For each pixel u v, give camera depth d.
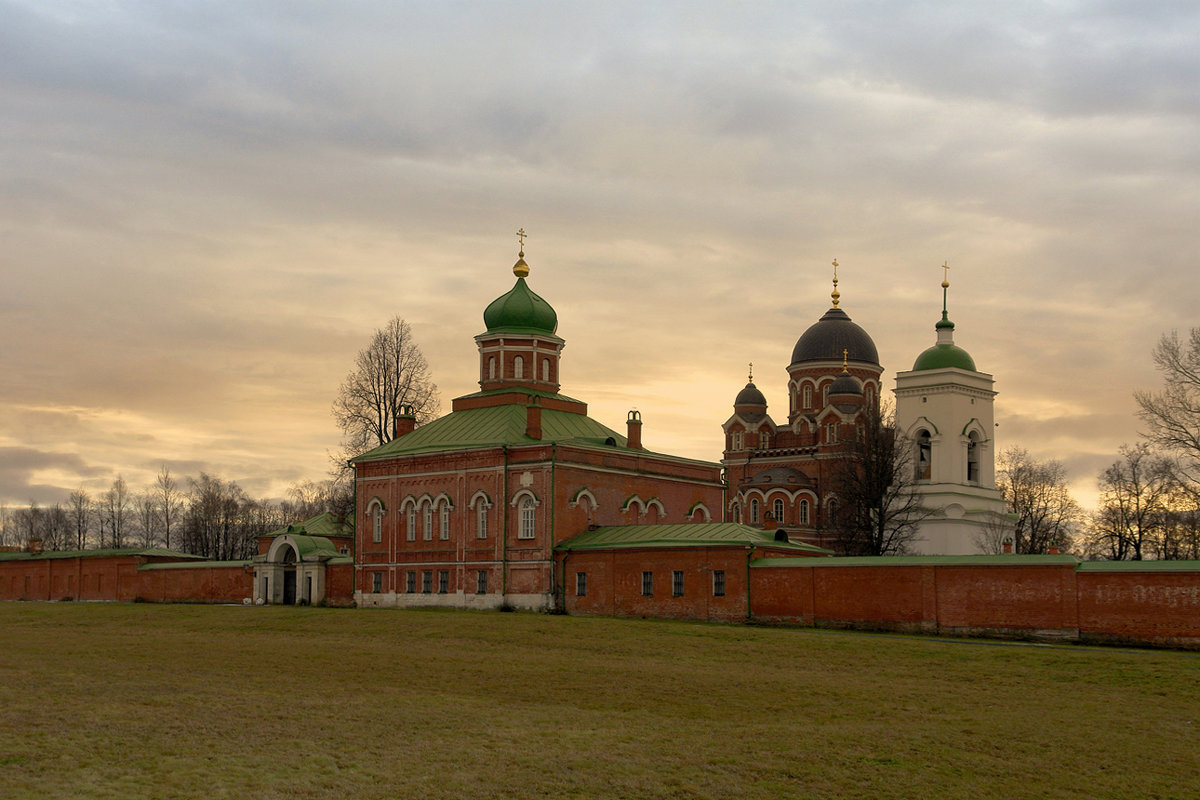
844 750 33.12
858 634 60.53
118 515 177.88
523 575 78.88
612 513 82.56
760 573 67.88
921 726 36.84
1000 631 58.81
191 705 38.81
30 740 32.69
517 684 45.44
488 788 28.38
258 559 95.94
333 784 28.39
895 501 108.38
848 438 117.94
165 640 65.12
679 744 33.53
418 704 39.91
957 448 111.12
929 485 110.69
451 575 83.19
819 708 40.28
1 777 28.61
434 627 66.94
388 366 103.69
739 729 36.00
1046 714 39.12
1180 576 53.97
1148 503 117.00
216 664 51.59
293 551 94.88
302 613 78.56
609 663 52.09
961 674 47.56
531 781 29.09
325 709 38.41
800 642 56.16
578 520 79.81
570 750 32.50
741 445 132.75
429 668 50.16
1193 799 29.20
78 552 114.31
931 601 61.12
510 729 35.41
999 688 44.56
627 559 74.06
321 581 92.19
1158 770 31.67
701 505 90.12
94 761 30.28
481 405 91.19
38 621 84.19
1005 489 139.50
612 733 34.97
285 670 49.41
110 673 48.06
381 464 89.00
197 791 27.56
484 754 31.78
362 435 103.00
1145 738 35.34
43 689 42.66
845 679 46.97
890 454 103.31
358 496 90.44
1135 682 45.09
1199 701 41.72
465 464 83.19
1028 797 29.09
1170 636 53.91
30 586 118.56
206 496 170.62
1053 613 57.28
